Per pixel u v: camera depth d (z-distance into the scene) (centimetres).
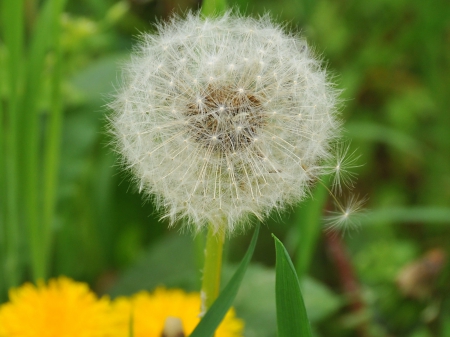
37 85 24
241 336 23
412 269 24
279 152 18
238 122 18
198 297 21
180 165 17
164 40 18
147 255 27
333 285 29
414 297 25
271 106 18
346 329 26
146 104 18
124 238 31
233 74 18
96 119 28
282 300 16
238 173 17
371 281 27
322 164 18
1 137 24
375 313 25
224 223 17
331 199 26
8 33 23
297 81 18
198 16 19
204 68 18
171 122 18
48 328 20
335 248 26
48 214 24
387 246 28
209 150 17
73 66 29
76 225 29
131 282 26
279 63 18
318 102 18
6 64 24
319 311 23
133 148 17
